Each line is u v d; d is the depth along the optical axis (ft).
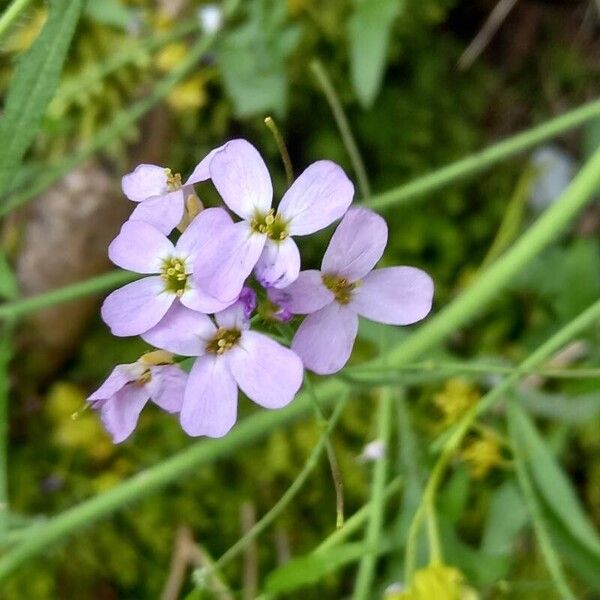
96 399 0.22
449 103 0.54
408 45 0.53
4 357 0.36
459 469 0.35
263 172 0.21
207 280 0.21
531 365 0.33
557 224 0.36
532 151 0.54
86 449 0.48
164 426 0.48
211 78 0.50
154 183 0.24
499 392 0.33
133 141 0.48
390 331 0.41
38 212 0.47
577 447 0.48
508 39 0.55
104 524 0.47
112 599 0.47
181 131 0.50
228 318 0.22
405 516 0.35
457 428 0.34
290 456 0.48
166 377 0.22
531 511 0.33
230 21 0.50
